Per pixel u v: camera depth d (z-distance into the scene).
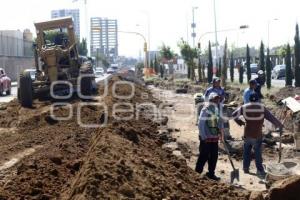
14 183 8.12
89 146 11.48
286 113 14.80
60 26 23.28
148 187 7.74
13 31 72.81
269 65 33.69
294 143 13.98
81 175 7.46
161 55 66.75
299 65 31.97
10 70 62.69
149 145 12.54
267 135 14.65
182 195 8.20
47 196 7.62
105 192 6.73
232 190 9.48
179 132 17.36
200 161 10.97
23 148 12.20
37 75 22.91
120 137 11.24
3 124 16.77
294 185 8.09
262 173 11.45
